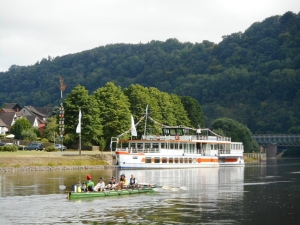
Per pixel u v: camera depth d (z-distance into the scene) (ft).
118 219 177.68
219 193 247.91
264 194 245.45
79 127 422.82
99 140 492.54
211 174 375.45
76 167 394.73
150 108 554.46
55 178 310.24
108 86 524.11
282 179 334.03
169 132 487.61
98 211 191.83
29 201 213.66
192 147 456.86
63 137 481.87
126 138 503.20
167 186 259.39
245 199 227.20
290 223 174.60
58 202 211.41
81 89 484.33
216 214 188.24
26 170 367.04
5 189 251.60
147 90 598.75
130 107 554.87
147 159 415.23
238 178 340.18
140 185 249.14
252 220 178.70
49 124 599.98
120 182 242.99
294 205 210.38
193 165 453.99
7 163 364.38
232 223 173.47
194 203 212.84
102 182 235.61
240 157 526.16
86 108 479.00
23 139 576.61
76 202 211.41
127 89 572.92
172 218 179.93
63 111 467.11
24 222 172.96
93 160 419.33
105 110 504.84
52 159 393.09
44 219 177.47
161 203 211.41
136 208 198.80
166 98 615.98
